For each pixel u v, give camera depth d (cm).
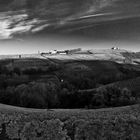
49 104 4256
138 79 5650
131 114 1845
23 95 4284
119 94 4219
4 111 1975
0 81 5978
